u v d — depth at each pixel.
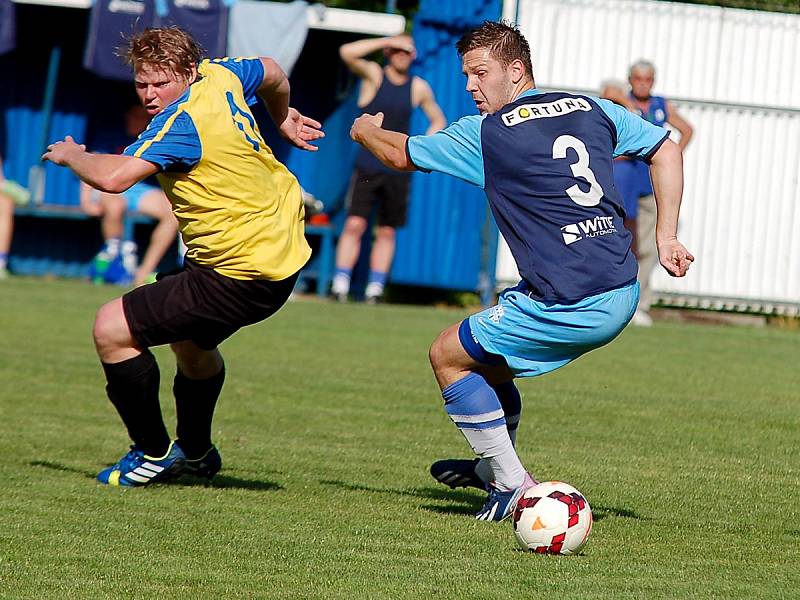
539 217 12.68
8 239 42.09
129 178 13.09
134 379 14.32
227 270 13.88
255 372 24.75
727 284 41.38
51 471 15.55
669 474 16.52
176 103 13.68
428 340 30.58
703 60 40.72
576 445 18.55
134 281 41.41
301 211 14.46
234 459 16.92
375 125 13.49
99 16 38.47
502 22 13.77
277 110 15.12
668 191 13.16
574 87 40.56
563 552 11.88
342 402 21.83
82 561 11.13
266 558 11.41
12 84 44.28
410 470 16.52
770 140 40.97
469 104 41.19
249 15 39.12
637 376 26.33
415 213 41.50
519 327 12.76
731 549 12.41
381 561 11.39
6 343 26.94
